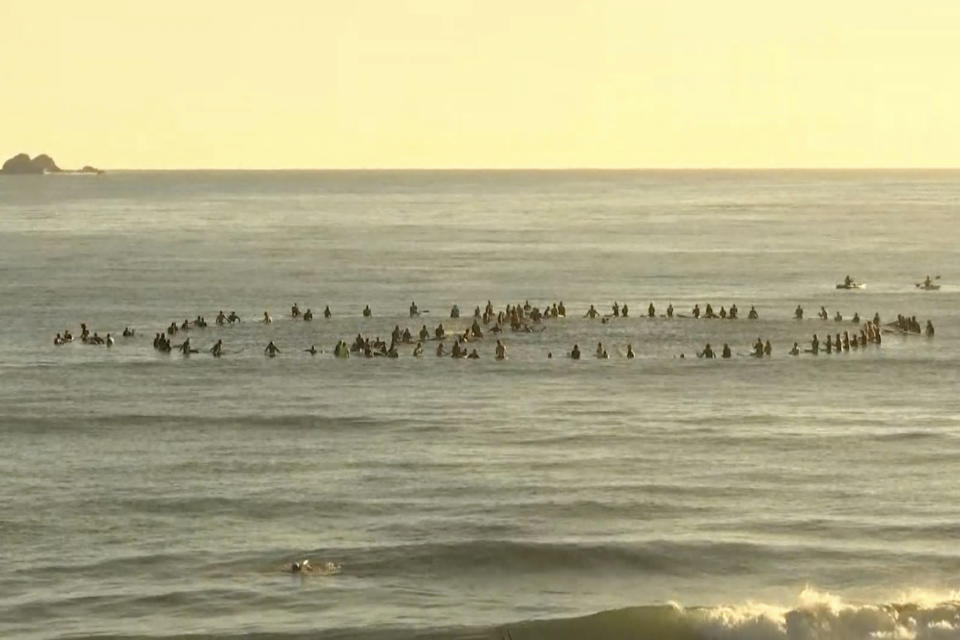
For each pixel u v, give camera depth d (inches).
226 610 5600.4
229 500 7229.3
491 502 7160.4
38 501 7214.6
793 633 5251.0
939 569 6072.8
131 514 6973.4
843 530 6624.0
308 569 6077.8
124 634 5334.6
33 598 5728.3
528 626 5349.4
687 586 5920.3
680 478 7652.6
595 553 6259.8
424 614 5570.9
